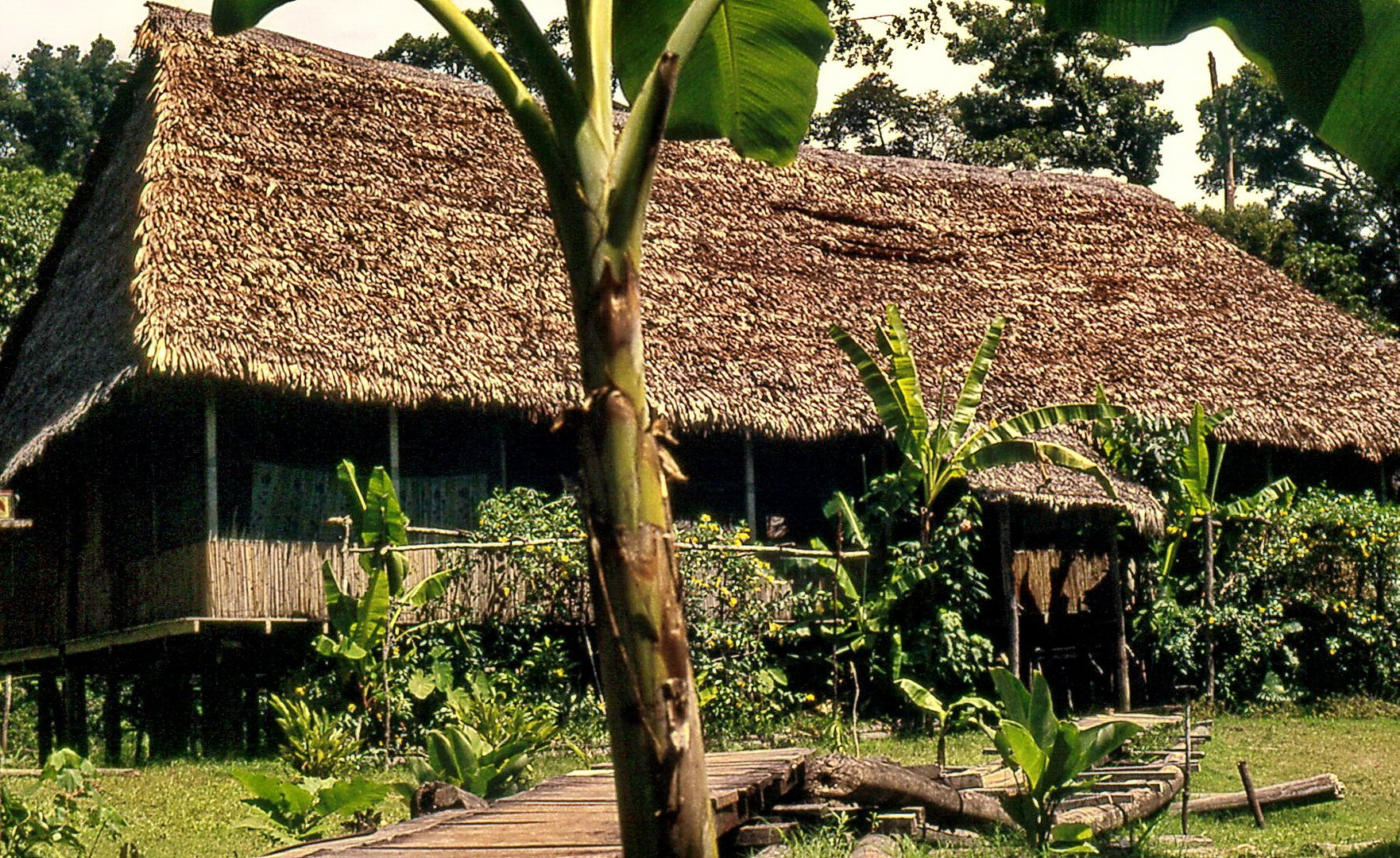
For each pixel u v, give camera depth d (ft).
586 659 52.01
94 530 58.23
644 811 10.66
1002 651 57.21
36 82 150.61
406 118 60.75
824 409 54.95
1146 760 41.83
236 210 51.19
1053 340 64.64
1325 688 59.16
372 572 42.47
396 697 44.98
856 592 48.19
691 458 59.16
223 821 35.68
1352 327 72.54
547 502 53.16
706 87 17.98
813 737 47.88
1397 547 59.52
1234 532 58.34
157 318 45.57
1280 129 121.60
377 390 47.75
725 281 60.29
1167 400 62.13
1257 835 34.76
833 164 72.59
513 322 53.06
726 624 49.06
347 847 20.07
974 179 75.51
